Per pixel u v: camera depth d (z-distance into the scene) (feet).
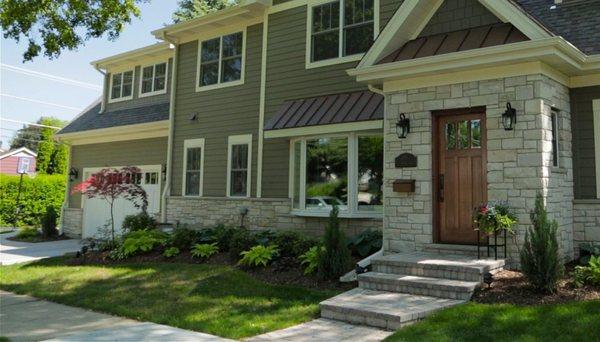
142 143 54.39
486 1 25.96
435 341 16.56
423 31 29.58
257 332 19.43
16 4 35.50
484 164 26.63
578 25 28.86
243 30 44.16
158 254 36.11
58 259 38.78
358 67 29.27
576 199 27.32
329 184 34.94
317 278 26.68
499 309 18.88
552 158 25.63
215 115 45.42
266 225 39.83
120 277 30.53
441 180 27.96
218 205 43.68
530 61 24.31
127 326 21.16
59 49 38.52
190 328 20.57
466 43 26.07
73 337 19.35
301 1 40.01
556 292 20.30
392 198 28.55
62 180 83.30
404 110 28.55
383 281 23.45
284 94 40.16
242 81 43.55
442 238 27.66
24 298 27.68
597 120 27.14
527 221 23.94
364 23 36.19
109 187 42.11
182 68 49.19
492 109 25.44
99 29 38.68
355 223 33.42
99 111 63.52
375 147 33.04
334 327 19.77
